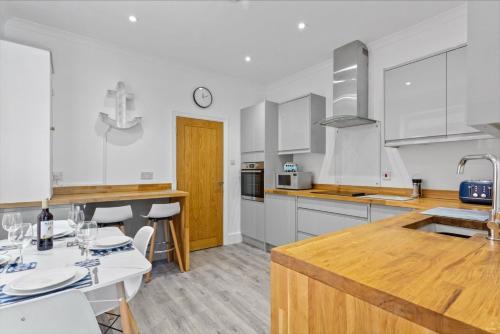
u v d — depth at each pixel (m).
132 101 3.34
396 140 2.57
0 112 2.23
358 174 3.28
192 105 3.84
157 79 3.54
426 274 0.75
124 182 3.26
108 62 3.17
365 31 2.83
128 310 1.37
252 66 3.81
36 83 2.36
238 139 4.33
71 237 1.74
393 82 2.59
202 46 3.18
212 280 2.79
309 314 0.84
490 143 2.30
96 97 3.08
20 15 2.55
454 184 2.50
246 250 3.88
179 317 2.09
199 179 3.92
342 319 0.74
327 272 0.78
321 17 2.56
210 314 2.13
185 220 3.06
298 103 3.66
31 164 2.32
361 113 3.07
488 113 1.00
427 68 2.35
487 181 2.11
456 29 2.45
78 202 2.43
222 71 3.99
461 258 0.88
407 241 1.08
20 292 0.96
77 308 0.86
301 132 3.61
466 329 0.51
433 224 1.69
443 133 2.25
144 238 1.79
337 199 2.85
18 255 1.39
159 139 3.54
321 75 3.74
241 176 4.32
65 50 2.90
